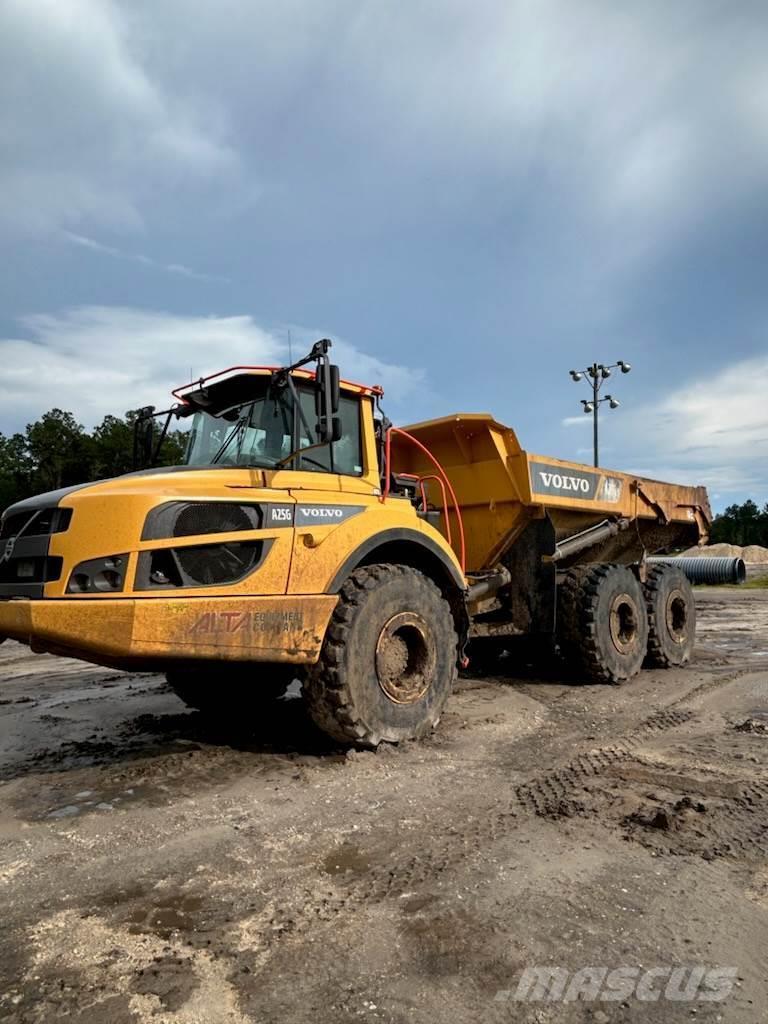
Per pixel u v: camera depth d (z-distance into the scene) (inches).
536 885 104.4
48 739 205.9
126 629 141.7
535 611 271.1
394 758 173.2
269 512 167.0
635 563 342.3
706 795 143.3
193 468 167.8
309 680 172.7
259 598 159.8
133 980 83.0
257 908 99.7
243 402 196.4
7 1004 78.9
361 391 204.5
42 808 143.1
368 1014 76.1
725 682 277.0
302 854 117.7
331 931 92.8
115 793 151.1
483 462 271.6
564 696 253.8
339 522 180.1
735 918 95.0
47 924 96.4
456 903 99.3
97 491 150.8
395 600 185.2
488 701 244.2
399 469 289.4
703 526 399.9
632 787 148.6
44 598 144.3
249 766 168.6
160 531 148.9
